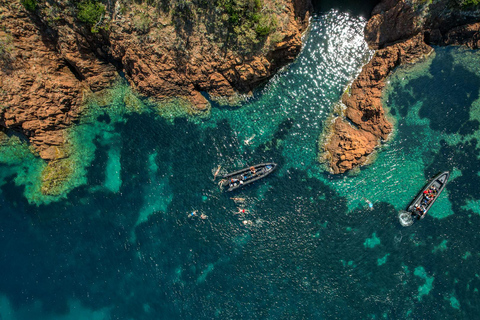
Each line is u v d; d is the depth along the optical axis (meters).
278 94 42.28
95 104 44.19
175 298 42.38
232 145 42.62
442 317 39.75
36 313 44.12
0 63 39.44
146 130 43.69
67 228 44.16
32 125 42.00
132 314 42.88
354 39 41.38
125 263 43.22
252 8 36.06
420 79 41.25
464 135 40.84
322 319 40.66
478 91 40.66
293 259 41.41
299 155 42.06
